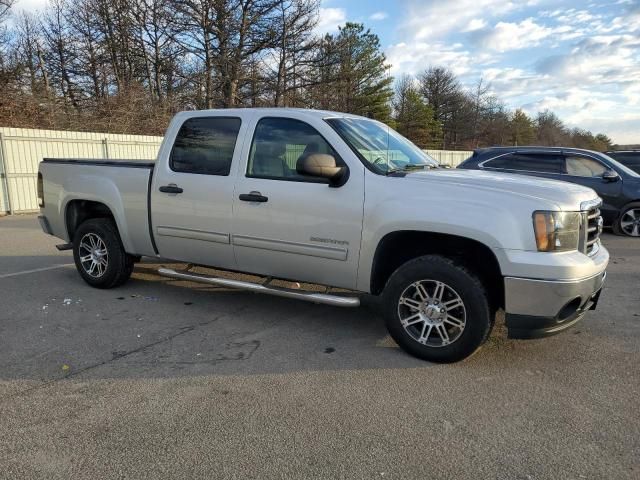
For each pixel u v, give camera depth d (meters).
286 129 4.49
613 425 3.01
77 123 23.03
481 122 70.81
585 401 3.31
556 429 2.97
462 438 2.88
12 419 3.07
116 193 5.52
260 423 3.03
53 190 6.21
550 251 3.50
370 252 4.02
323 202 4.19
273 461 2.67
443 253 4.04
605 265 3.91
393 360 3.97
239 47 30.59
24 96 21.42
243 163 4.65
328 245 4.21
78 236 6.00
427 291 3.90
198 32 30.50
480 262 3.89
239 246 4.71
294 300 5.55
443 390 3.46
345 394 3.40
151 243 5.38
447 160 26.52
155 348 4.18
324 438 2.88
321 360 3.96
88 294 5.75
